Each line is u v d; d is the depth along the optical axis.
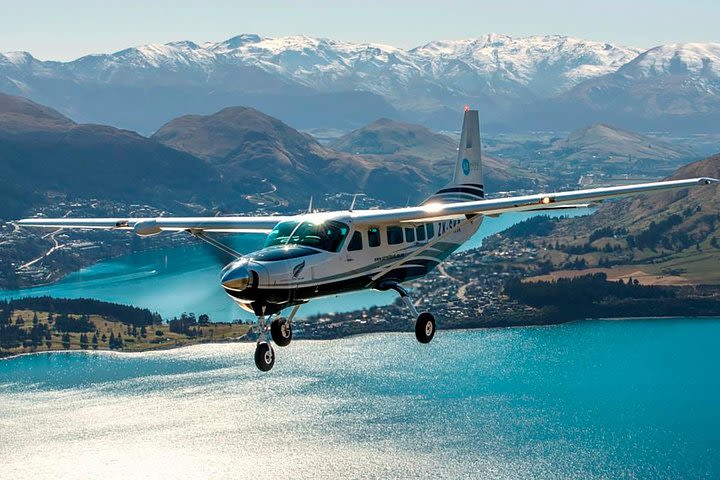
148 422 152.50
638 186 48.47
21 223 53.91
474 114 61.50
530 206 47.22
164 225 50.19
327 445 140.38
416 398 163.75
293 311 45.81
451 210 47.25
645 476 129.62
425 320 48.22
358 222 46.34
